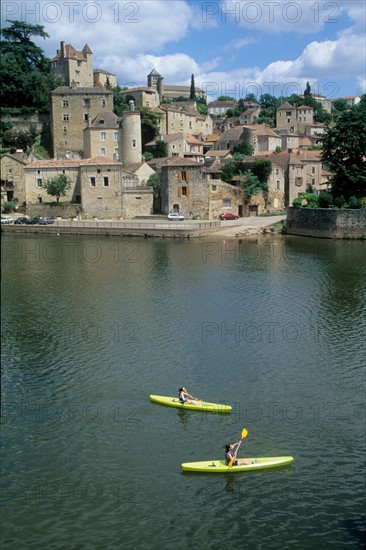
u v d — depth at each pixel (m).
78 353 38.06
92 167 110.19
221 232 96.19
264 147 157.12
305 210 95.12
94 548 20.48
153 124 147.38
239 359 36.84
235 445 26.47
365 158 99.19
